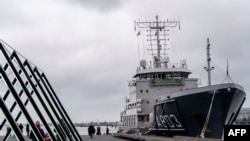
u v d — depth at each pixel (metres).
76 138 22.05
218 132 40.44
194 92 40.31
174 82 55.81
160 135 48.69
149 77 56.38
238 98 40.97
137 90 56.06
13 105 13.92
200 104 40.12
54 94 21.83
